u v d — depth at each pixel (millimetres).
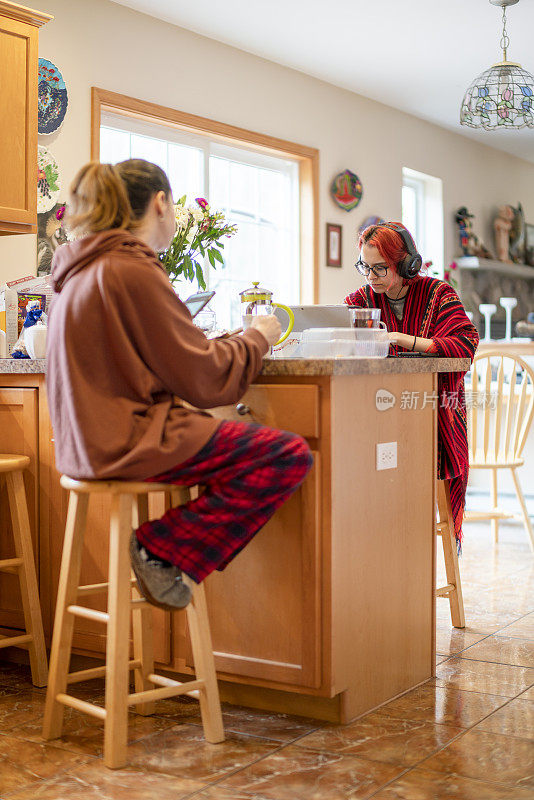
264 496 1881
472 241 7473
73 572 2072
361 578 2193
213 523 1884
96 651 2467
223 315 5312
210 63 4957
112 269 1862
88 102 4289
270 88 5375
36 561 2602
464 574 3906
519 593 3562
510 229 8141
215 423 1905
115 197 1955
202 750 2016
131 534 1904
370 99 6234
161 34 4664
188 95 4824
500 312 8094
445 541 3066
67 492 2535
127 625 1903
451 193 7277
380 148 6355
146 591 1891
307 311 2502
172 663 2312
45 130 4055
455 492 3039
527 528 4281
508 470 5777
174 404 1958
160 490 1905
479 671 2594
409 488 2400
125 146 4703
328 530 2066
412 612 2430
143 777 1875
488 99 4449
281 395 2080
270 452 1875
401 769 1897
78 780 1863
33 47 3229
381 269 2898
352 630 2164
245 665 2172
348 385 2121
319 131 5773
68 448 1910
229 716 2242
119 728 1919
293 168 5762
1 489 2689
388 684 2328
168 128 4883
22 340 2938
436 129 7027
